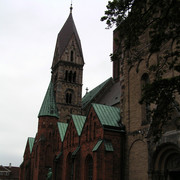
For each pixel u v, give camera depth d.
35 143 79.75
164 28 21.92
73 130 57.69
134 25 22.86
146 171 38.78
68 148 58.78
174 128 33.66
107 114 48.16
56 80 95.31
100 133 44.97
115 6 23.12
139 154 41.03
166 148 34.81
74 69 96.19
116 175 42.66
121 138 44.84
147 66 42.50
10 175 143.75
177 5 20.45
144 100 23.12
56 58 99.19
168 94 21.66
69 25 101.56
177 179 35.34
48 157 74.00
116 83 85.81
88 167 48.88
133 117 44.09
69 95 93.31
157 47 22.20
